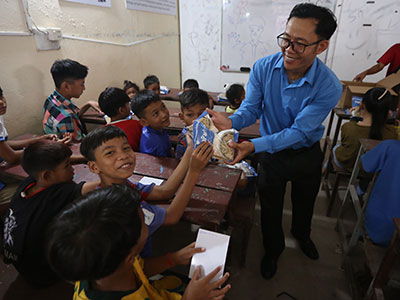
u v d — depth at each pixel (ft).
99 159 2.84
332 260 5.30
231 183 3.67
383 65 8.40
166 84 13.26
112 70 9.31
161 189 3.31
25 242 2.88
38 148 3.17
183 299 2.05
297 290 4.70
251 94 4.31
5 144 4.33
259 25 12.09
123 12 9.39
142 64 11.02
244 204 4.83
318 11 3.13
